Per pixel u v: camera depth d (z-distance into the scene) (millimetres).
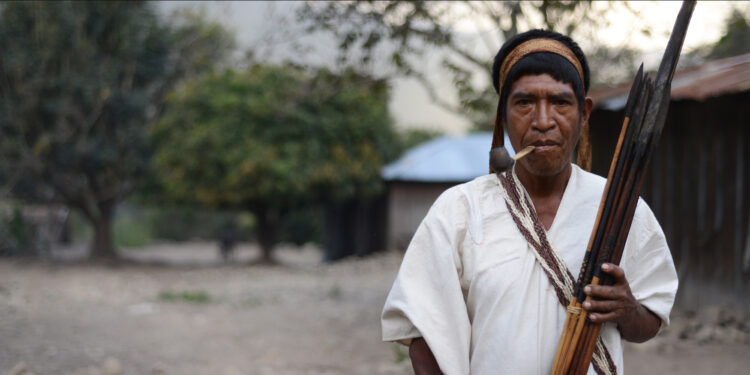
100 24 18125
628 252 1454
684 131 7695
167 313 9562
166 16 18797
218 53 18797
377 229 21266
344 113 18578
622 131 1350
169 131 18547
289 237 32094
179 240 39406
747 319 6676
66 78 17891
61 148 18859
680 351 5688
